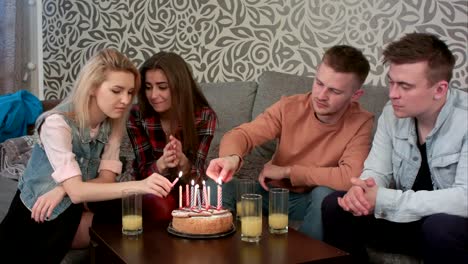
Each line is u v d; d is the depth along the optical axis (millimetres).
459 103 1464
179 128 1834
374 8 2266
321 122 1784
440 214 1286
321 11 2375
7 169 2117
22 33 2877
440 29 2152
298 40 2436
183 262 1092
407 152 1540
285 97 1894
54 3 2893
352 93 1698
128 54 2766
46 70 2965
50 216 1488
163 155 1736
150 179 1402
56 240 1489
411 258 1473
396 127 1574
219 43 2594
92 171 1669
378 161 1603
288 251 1176
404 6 2207
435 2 2150
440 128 1453
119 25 2762
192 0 2613
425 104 1412
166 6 2662
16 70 2848
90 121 1594
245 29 2533
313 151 1810
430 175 1516
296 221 1755
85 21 2826
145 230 1346
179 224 1298
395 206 1356
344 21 2332
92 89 1538
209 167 1549
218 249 1186
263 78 2312
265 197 1822
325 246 1219
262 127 1816
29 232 1525
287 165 1844
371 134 1798
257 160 2061
